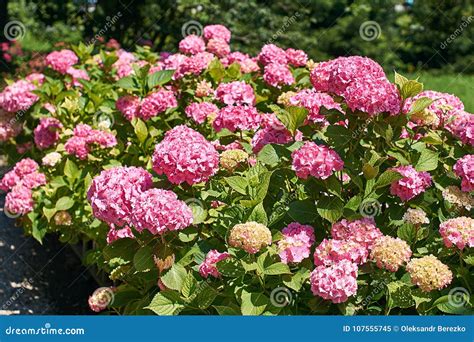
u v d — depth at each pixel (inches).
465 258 95.2
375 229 95.0
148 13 302.8
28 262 190.9
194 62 157.3
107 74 188.2
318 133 109.9
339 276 88.0
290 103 117.6
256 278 93.5
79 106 173.8
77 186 154.0
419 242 101.4
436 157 103.9
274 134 110.1
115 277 115.6
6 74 285.0
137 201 94.7
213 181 104.8
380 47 366.3
